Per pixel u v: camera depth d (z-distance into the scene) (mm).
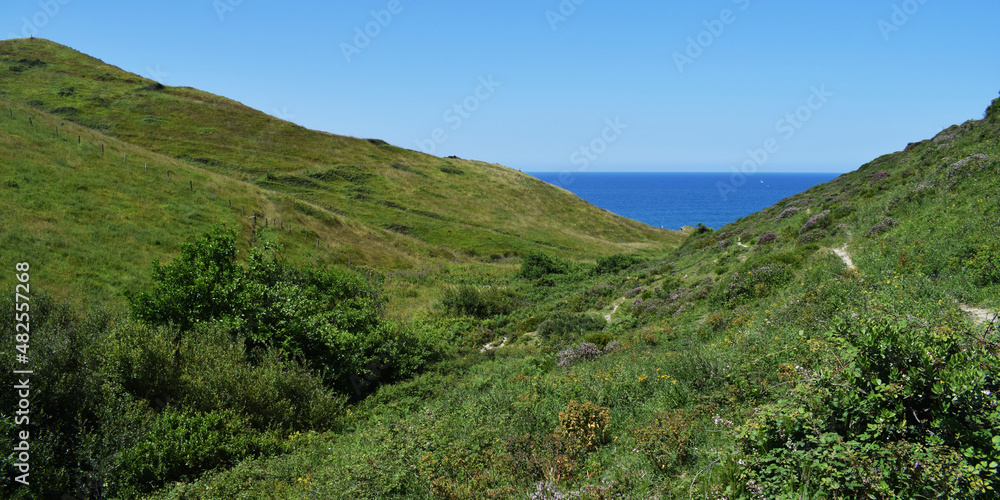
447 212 86000
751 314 15125
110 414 11070
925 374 4578
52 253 27953
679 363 9867
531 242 78062
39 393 10938
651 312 23141
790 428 4996
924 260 13000
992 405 4246
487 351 24094
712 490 4949
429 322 29875
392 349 20281
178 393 13102
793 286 16641
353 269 45719
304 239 48094
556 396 10656
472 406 11750
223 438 11555
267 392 13633
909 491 4008
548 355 18531
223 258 19750
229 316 17438
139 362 12656
